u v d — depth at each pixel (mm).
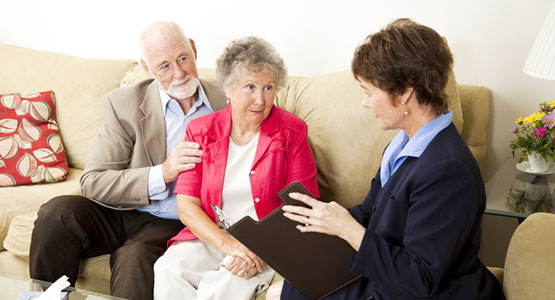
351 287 1307
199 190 1715
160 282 1589
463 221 1107
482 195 1165
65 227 1719
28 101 2344
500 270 1450
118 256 1735
